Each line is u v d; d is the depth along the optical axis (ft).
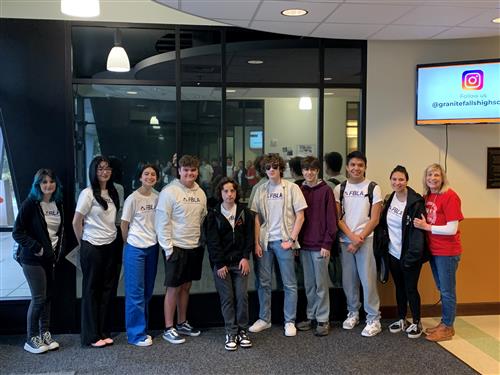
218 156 13.65
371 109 14.12
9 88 12.49
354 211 12.80
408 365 10.91
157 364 10.94
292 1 10.34
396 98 14.17
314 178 12.82
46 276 11.69
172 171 13.43
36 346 11.52
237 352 11.65
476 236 14.52
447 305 12.38
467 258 14.53
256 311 13.87
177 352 11.66
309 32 12.96
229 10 10.98
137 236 11.89
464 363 11.02
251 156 13.79
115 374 10.41
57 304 12.88
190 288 13.15
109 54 12.78
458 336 12.73
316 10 10.97
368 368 10.75
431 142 14.34
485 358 11.30
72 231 12.82
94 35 12.85
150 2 12.99
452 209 11.96
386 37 13.51
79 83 12.81
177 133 13.38
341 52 13.98
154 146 13.35
